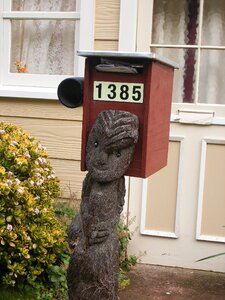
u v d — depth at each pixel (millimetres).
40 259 3150
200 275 3842
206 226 3900
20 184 3133
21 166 3256
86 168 2178
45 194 3344
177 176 3889
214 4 3844
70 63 4133
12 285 3129
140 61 2053
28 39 4195
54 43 4152
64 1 4094
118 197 2217
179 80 3912
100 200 2148
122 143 2043
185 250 3941
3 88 4059
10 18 4133
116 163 2074
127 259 3912
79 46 3947
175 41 3906
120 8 3795
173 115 3855
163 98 2262
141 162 2111
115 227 2223
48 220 3277
